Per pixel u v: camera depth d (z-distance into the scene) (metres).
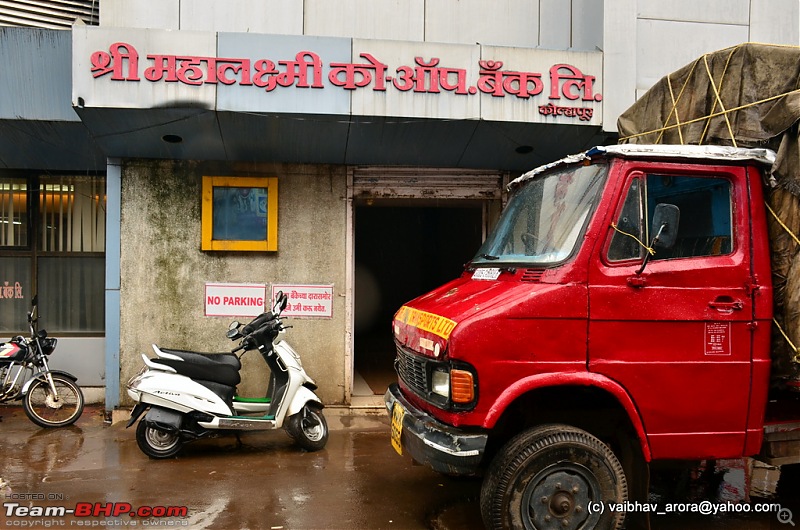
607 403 3.46
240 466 4.74
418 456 3.28
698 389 3.31
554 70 5.77
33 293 6.72
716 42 6.30
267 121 5.55
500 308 3.15
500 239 4.17
